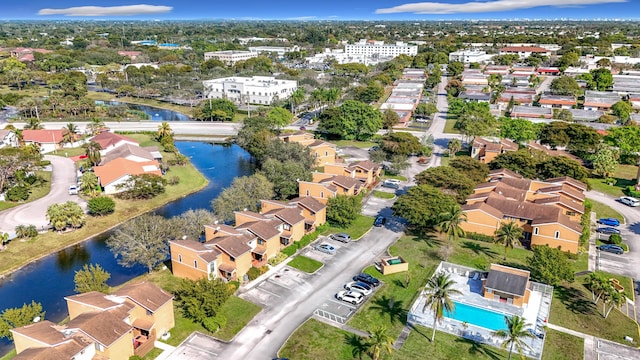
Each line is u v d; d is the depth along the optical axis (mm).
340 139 165875
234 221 90500
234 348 57156
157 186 108750
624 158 135875
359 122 161125
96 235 92375
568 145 138125
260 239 76500
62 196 108188
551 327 61750
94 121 165125
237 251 71000
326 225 91562
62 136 147250
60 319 65812
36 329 51531
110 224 96750
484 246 85312
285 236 81000
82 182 108000
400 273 75375
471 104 178250
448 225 77500
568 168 109375
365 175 114125
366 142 161875
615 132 136000
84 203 104562
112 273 77500
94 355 50781
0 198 103625
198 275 70500
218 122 189500
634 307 66625
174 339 58688
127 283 73188
